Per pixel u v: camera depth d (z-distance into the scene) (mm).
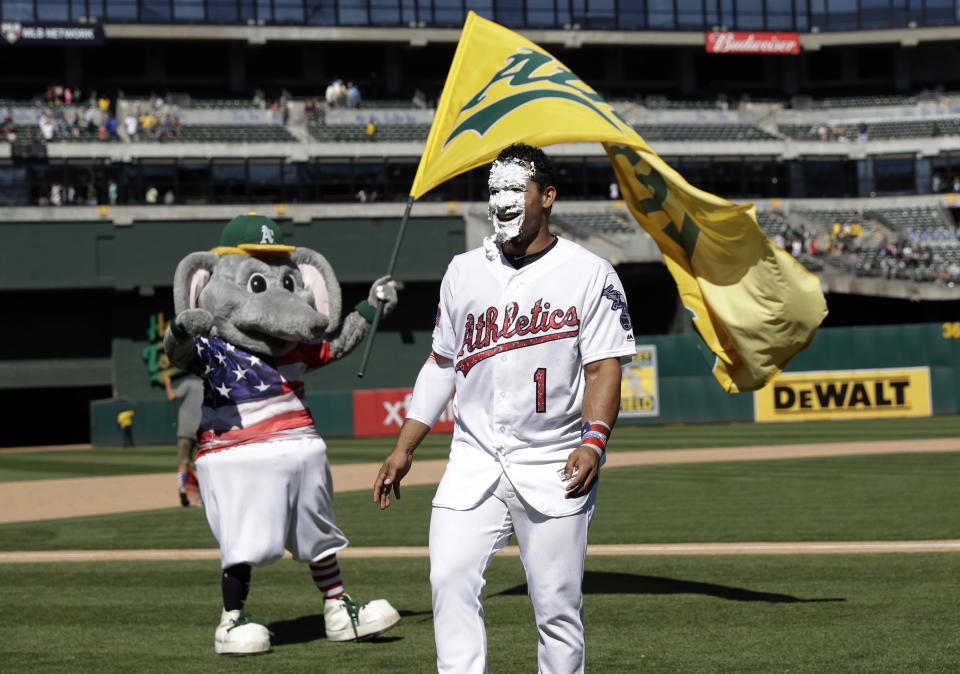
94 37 71875
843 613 10828
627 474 29078
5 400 71062
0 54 74688
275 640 10438
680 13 81625
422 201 66625
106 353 63375
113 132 66938
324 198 66812
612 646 9641
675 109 78812
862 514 18891
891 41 82438
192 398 23922
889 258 68812
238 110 73125
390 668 9109
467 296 6543
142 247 62031
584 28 80188
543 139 10602
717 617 10836
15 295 62281
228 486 10109
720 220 10305
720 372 11000
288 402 10398
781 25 82938
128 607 12180
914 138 74875
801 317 10398
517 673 8844
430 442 48312
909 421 50562
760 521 18422
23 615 11750
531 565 6324
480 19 11766
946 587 12055
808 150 74750
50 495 28750
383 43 78375
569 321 6352
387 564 15031
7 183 62531
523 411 6336
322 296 11250
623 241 63938
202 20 74625
